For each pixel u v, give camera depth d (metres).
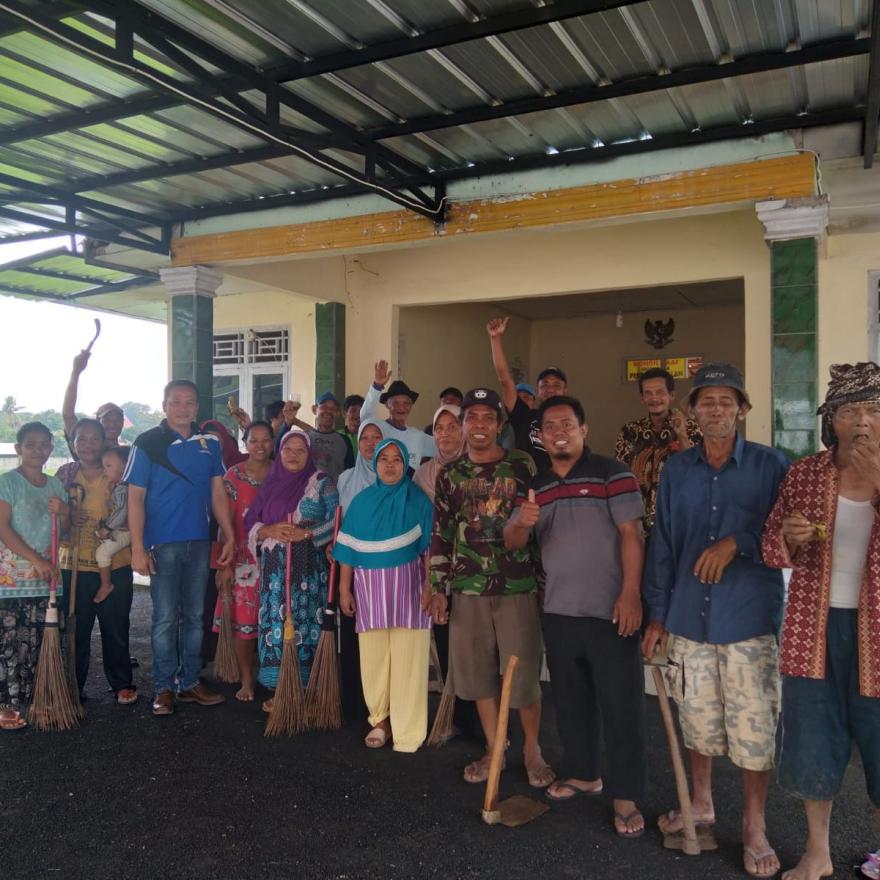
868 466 2.47
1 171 5.95
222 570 5.08
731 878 2.85
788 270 4.98
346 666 4.56
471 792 3.55
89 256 7.75
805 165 4.88
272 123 4.37
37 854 3.04
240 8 3.68
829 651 2.71
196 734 4.25
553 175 5.54
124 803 3.45
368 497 4.05
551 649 3.35
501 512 3.53
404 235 6.04
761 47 4.08
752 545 2.89
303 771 3.78
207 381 7.00
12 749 4.05
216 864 2.96
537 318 11.91
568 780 3.46
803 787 2.72
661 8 3.70
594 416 11.73
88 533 4.70
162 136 5.28
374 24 3.82
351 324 8.40
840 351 6.21
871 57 3.57
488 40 3.98
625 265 7.02
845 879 2.82
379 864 2.96
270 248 6.51
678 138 5.14
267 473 4.83
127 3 3.59
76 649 4.73
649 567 3.15
